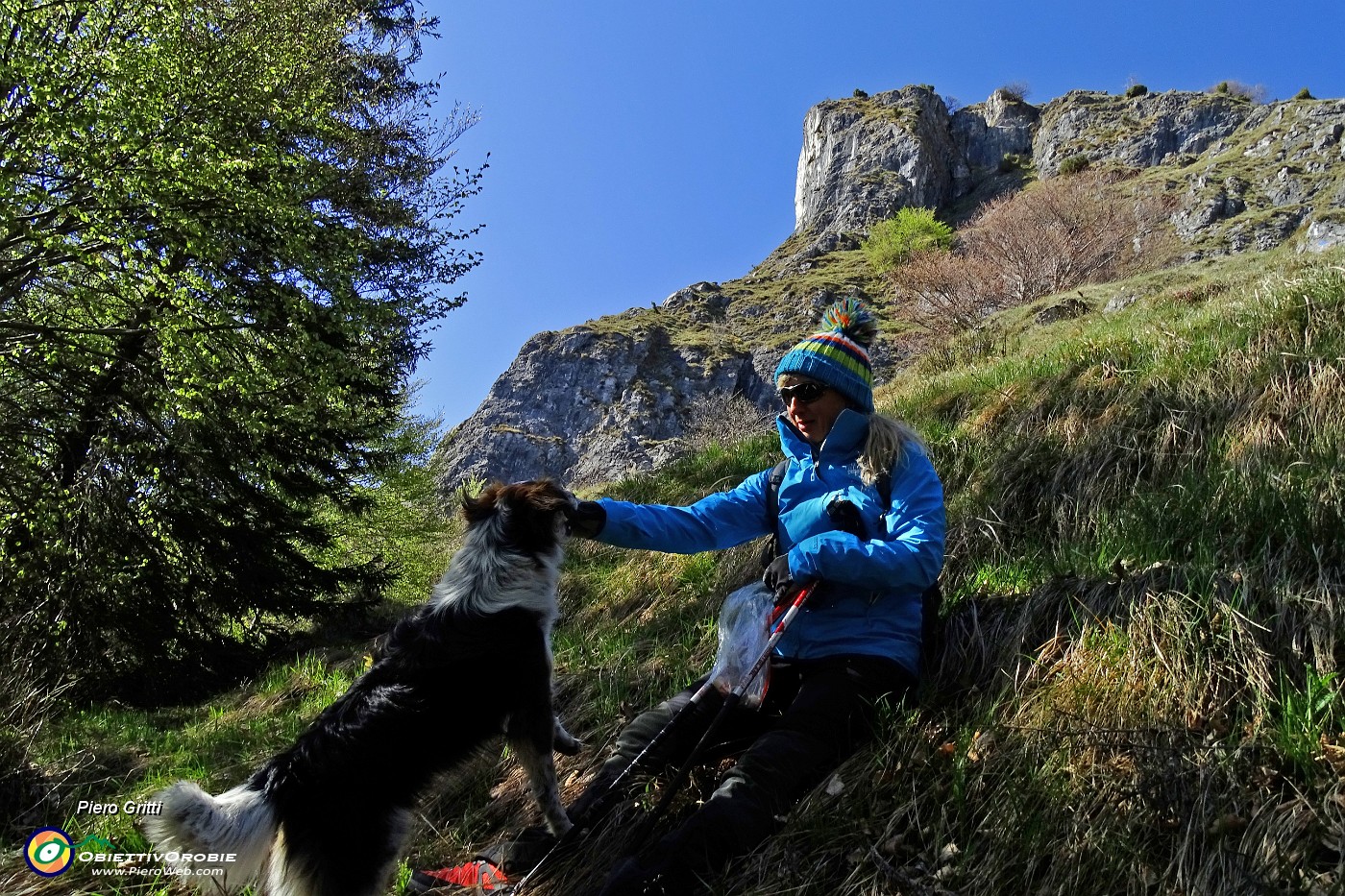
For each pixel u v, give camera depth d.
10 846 3.53
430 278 14.00
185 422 10.76
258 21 11.13
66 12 9.63
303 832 2.52
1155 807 2.28
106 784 4.32
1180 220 49.94
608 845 2.85
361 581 12.19
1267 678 2.50
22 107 9.37
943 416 5.82
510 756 3.71
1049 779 2.43
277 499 11.74
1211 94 68.88
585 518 3.12
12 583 8.67
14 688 4.70
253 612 11.52
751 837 2.47
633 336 52.44
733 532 3.21
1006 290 31.48
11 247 10.08
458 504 3.21
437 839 3.36
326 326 11.32
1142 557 3.21
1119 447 4.28
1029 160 78.00
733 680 2.85
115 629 9.01
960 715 2.82
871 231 64.38
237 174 10.18
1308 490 3.29
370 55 13.30
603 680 4.15
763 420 22.66
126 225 9.70
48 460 10.65
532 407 50.47
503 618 2.87
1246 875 2.04
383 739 2.62
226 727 5.41
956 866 2.34
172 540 10.73
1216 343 4.76
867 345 3.16
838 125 82.25
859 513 2.86
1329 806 2.14
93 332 10.55
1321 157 51.19
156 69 9.67
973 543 4.11
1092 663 2.77
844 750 2.76
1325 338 4.35
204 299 10.73
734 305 58.88
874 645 2.78
